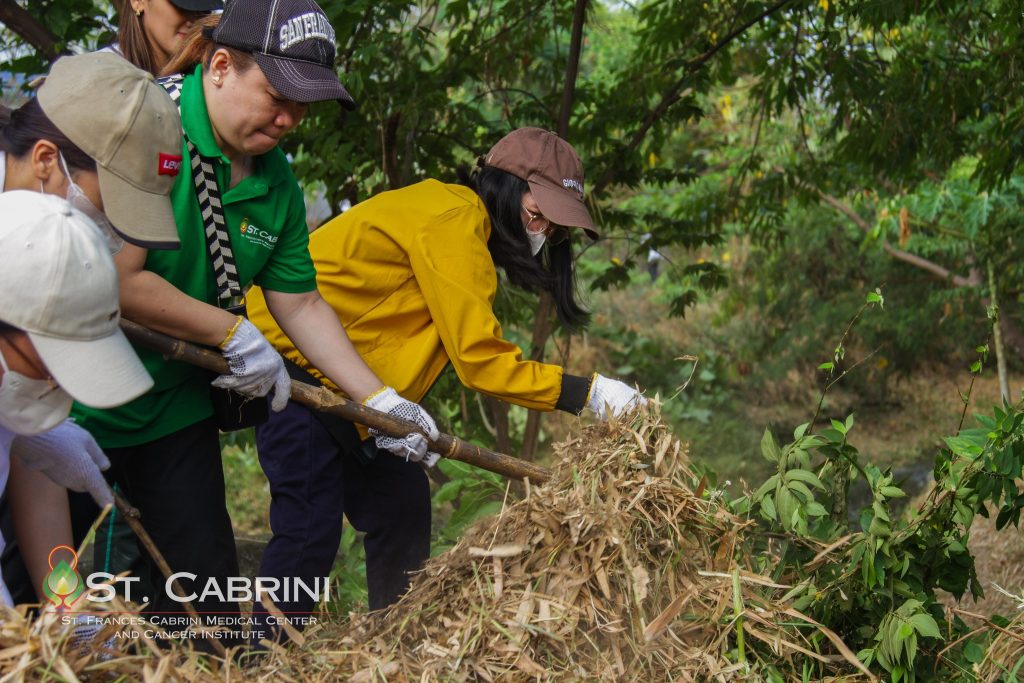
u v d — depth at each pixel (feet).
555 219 9.61
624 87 16.69
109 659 6.25
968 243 29.17
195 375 8.67
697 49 17.06
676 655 7.71
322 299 9.29
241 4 7.74
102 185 6.81
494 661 7.36
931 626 8.36
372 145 14.53
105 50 7.23
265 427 9.77
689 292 18.97
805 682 8.09
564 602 7.54
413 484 10.50
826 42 17.25
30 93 12.34
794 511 9.26
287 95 7.66
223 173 8.19
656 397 8.92
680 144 32.35
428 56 14.80
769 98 18.48
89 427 8.36
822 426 34.94
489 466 9.27
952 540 9.41
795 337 36.76
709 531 8.38
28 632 5.96
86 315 5.84
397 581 10.66
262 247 8.55
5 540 8.32
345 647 7.58
